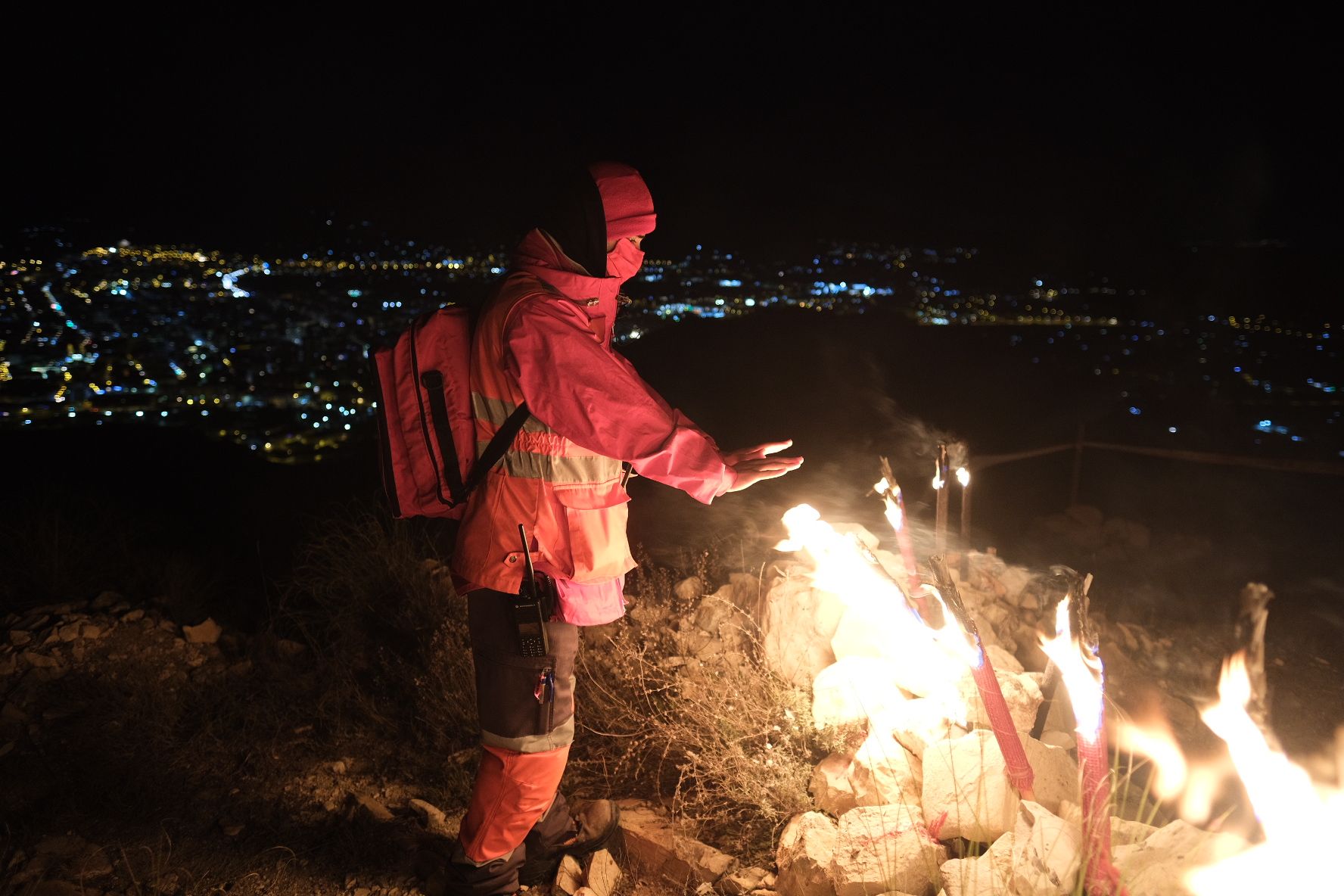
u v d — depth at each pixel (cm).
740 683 307
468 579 224
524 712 228
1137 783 286
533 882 261
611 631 362
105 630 376
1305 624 463
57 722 325
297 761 319
